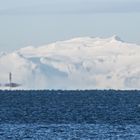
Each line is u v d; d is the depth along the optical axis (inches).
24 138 7096.5
